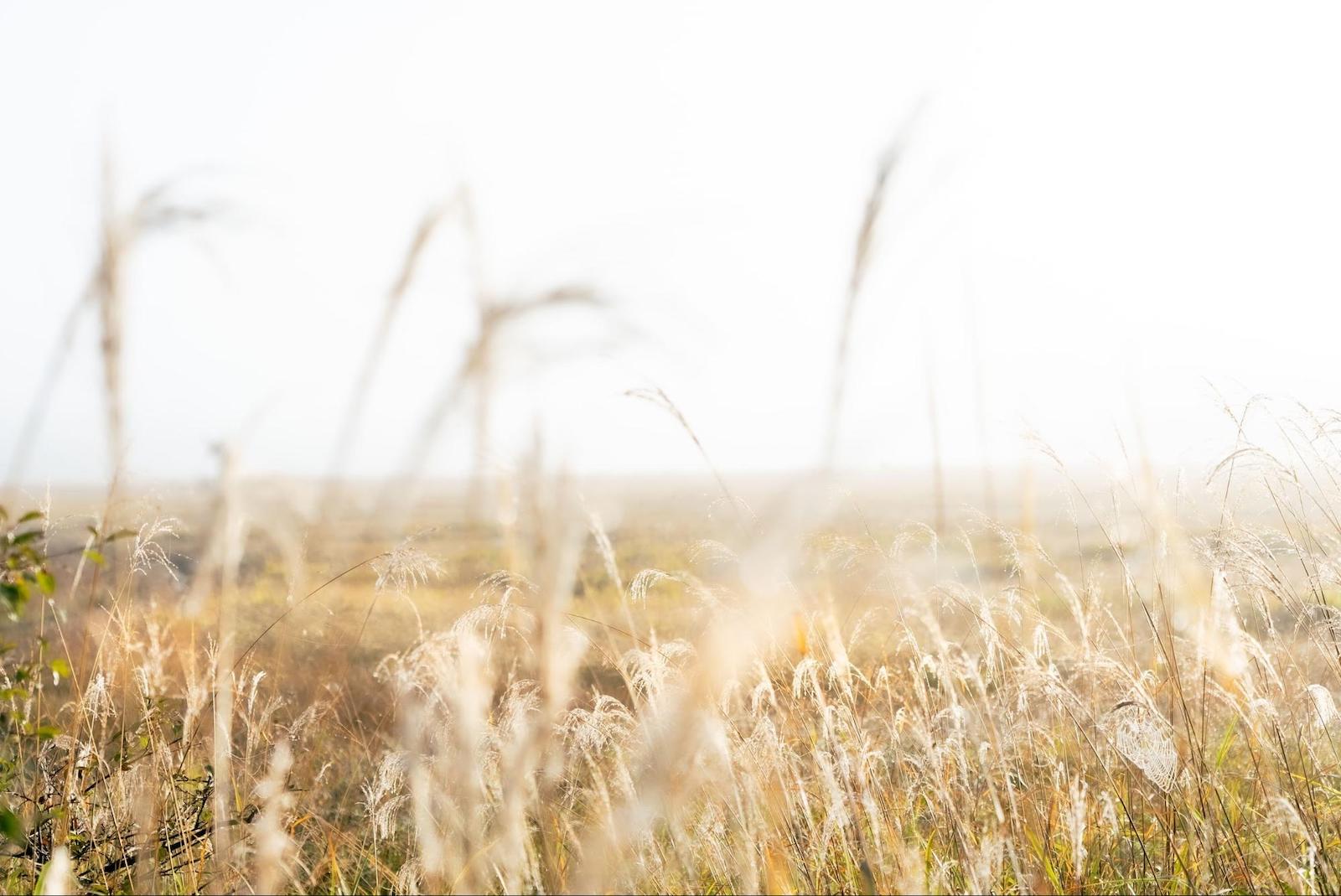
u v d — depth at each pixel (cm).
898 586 279
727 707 244
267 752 310
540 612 127
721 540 205
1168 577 296
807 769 315
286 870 300
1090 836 335
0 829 225
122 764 319
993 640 317
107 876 307
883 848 292
